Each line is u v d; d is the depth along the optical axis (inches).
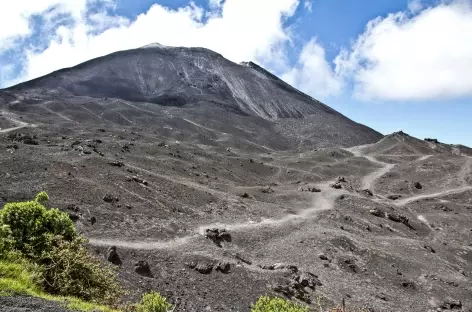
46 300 488.7
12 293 476.1
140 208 2018.9
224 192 3021.7
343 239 2358.5
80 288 614.9
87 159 2487.7
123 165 2645.2
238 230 2213.3
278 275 1612.9
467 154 6633.9
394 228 3088.1
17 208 703.1
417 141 7091.5
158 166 3287.4
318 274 1866.4
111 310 532.4
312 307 1433.3
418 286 2032.5
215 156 4753.9
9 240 621.9
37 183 1796.3
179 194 2506.2
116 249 1438.2
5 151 2222.0
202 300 1307.8
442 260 2529.5
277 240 2229.3
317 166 5285.4
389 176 5098.4
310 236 2337.6
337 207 3272.6
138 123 6865.2
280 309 607.8
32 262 616.1
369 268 2121.1
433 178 5064.0
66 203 1696.6
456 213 3777.1
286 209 2935.5
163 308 644.7
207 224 2194.9
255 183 3998.5
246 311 1309.1
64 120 5629.9
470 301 1967.3
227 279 1488.7
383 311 1606.8
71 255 636.7
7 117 4840.1
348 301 1624.0
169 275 1409.9
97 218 1706.4
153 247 1590.8
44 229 700.7
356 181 4815.5
